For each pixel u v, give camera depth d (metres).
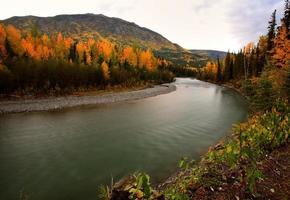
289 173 8.25
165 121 32.91
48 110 40.62
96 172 16.41
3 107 40.34
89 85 68.06
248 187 7.05
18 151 20.50
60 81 58.84
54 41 102.38
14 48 73.88
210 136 25.55
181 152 20.44
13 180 15.15
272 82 29.69
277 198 6.84
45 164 17.73
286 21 52.22
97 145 22.30
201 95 66.38
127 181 6.47
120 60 112.81
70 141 23.52
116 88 74.81
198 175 7.82
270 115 11.12
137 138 24.67
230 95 66.81
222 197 6.89
